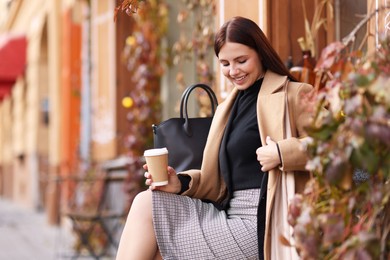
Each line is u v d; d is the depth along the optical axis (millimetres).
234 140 3979
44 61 19031
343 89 2752
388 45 2885
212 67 7566
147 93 9469
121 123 10469
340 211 2781
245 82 3977
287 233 3666
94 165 11109
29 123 20641
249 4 5504
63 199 12523
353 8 5141
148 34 9398
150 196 3914
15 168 24344
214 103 4656
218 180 4137
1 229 14930
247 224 3883
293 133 3822
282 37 5309
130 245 3859
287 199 3705
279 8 5309
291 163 3648
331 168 2654
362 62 2900
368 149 2623
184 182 4055
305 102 3066
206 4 7367
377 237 2658
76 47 12969
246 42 3902
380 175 2783
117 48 10445
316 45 5277
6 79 19781
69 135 13047
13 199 24875
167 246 3828
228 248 3834
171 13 9328
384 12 4523
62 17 14133
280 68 3982
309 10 5340
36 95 19219
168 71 9328
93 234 10055
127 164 9305
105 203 10453
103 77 10906
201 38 7562
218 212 4008
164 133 4320
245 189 3969
